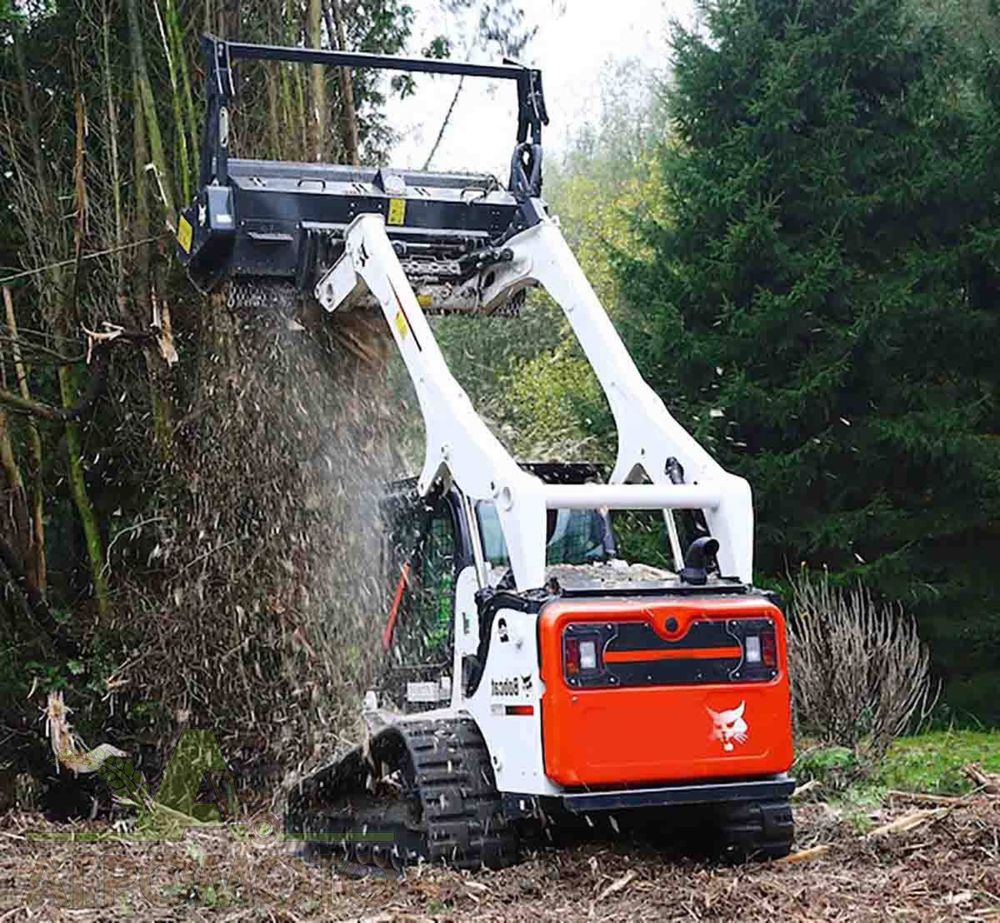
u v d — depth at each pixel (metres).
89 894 6.27
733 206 15.94
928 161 15.95
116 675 10.41
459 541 6.77
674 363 15.87
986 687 15.43
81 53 11.96
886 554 15.18
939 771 9.52
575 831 6.90
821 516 15.52
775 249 15.49
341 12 11.93
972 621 15.48
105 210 11.66
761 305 15.31
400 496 7.73
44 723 11.05
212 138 8.05
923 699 13.46
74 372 11.78
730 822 6.61
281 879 6.47
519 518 6.17
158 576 11.23
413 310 7.03
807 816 7.88
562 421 16.17
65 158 12.04
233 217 7.93
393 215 8.15
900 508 15.86
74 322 11.54
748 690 6.15
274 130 11.10
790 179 15.91
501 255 7.79
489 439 6.48
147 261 11.03
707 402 15.75
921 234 16.44
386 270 7.18
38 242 11.75
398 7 12.48
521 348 20.27
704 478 6.54
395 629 7.47
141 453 11.70
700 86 16.73
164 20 11.61
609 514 7.51
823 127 16.12
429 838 6.27
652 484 6.85
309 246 7.89
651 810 6.60
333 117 11.99
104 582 11.56
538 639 5.97
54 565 12.88
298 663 9.57
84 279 11.56
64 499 12.80
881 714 10.01
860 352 15.47
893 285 15.34
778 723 6.19
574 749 5.86
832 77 16.09
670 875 6.25
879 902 5.66
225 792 9.66
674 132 17.81
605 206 26.02
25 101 11.95
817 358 15.48
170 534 10.73
